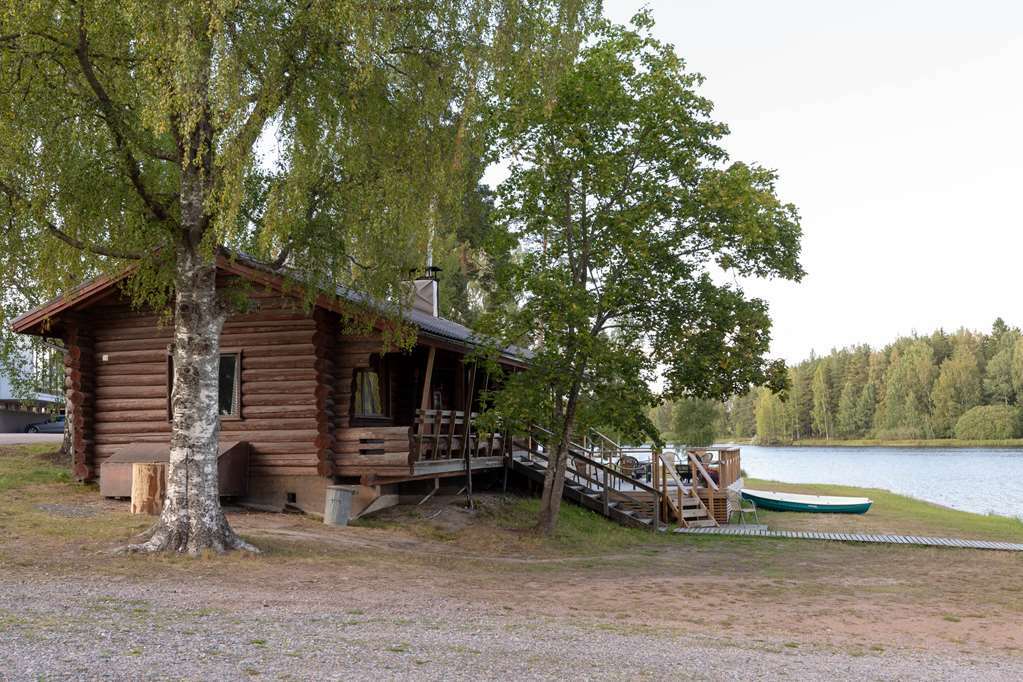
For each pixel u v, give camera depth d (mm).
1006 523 25656
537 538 17516
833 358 154375
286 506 17328
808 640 9344
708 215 17031
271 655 6996
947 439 126500
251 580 10727
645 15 17125
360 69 11555
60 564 10906
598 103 16875
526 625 9047
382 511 18422
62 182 11664
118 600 9000
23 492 16969
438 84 12875
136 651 6875
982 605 12016
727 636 9266
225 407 17797
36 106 11438
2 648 6742
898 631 10156
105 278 16812
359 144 12617
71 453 22531
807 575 14484
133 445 17797
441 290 35656
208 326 12555
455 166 12961
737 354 16953
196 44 10523
